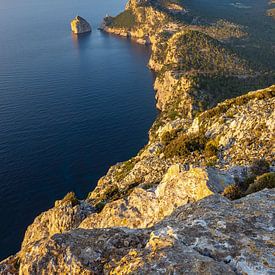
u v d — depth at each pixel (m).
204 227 14.80
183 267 12.45
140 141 157.75
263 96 50.22
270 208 16.47
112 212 33.59
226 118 48.78
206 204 17.97
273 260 12.65
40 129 165.88
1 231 100.50
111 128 169.75
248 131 42.31
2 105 197.12
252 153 38.06
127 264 13.56
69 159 140.12
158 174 46.41
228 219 15.36
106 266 15.62
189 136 50.91
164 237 14.36
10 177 127.31
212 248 13.56
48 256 17.52
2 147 148.75
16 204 112.81
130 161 64.38
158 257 13.09
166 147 52.53
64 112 187.12
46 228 51.09
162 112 191.88
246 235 14.20
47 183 124.25
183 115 179.38
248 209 16.52
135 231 17.61
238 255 13.03
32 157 141.12
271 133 39.53
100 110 192.50
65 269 16.44
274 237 13.95
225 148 42.97
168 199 29.44
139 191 34.44
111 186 54.78
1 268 23.47
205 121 52.47
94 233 18.14
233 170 32.88
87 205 48.53
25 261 18.47
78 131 165.00
